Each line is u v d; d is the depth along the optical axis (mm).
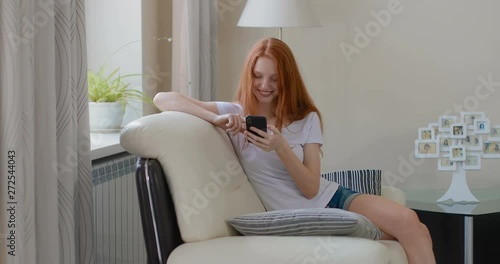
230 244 2277
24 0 2125
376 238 2445
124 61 3566
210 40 3908
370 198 2709
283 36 4152
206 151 2484
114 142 3104
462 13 3982
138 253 3377
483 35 3973
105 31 3561
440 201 3609
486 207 3465
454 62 4012
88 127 2617
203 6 3756
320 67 4137
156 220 2336
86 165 2613
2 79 2057
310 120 2805
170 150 2391
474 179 4039
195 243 2318
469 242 3355
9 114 2059
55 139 2342
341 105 4141
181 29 3635
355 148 4152
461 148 3594
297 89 2805
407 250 2600
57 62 2439
